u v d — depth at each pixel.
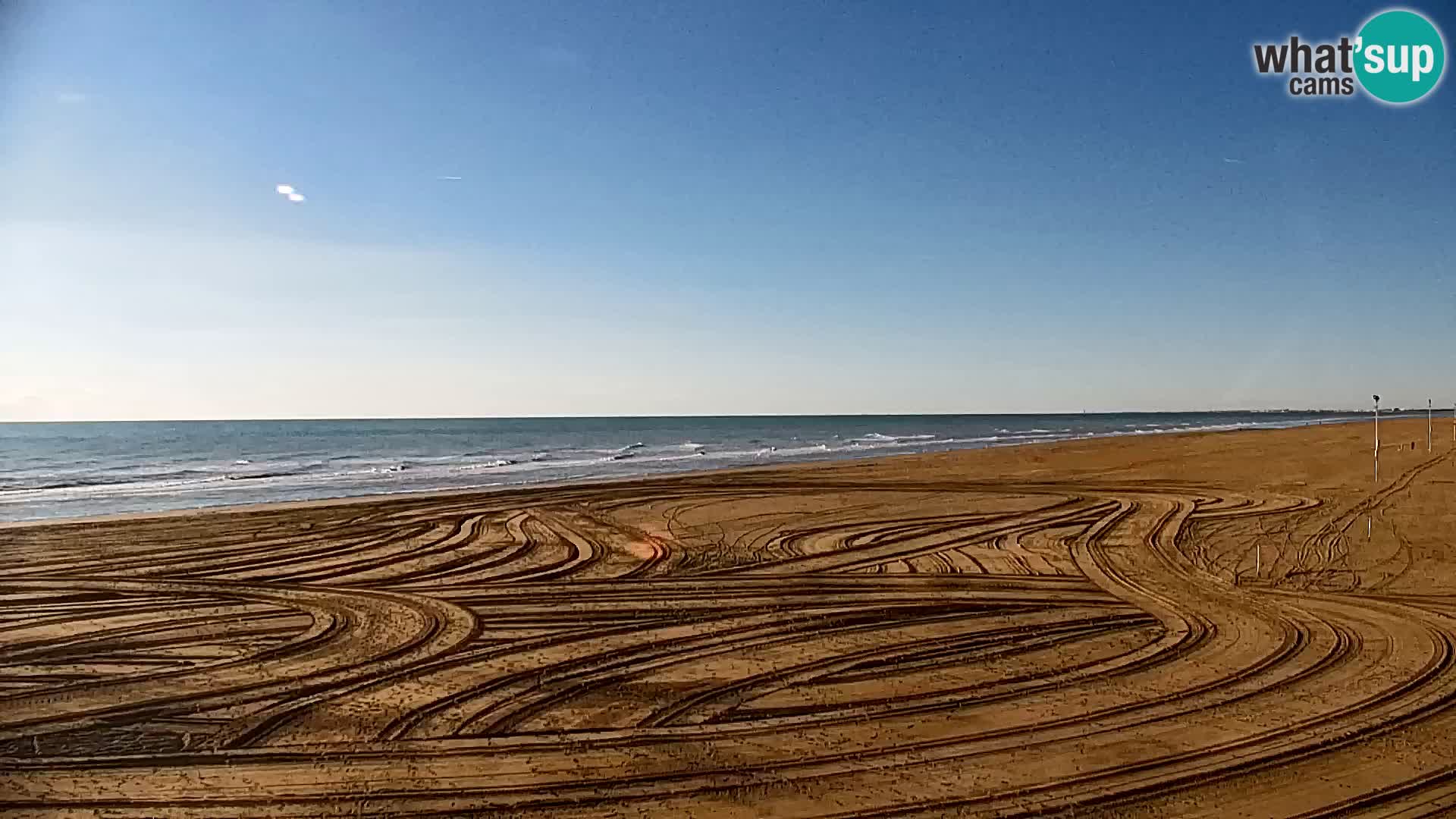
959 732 7.57
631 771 6.84
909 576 14.34
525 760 7.07
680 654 10.05
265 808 6.27
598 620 11.68
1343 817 6.05
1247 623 11.07
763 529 19.02
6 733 7.70
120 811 6.24
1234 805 6.21
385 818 6.13
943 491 25.06
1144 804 6.25
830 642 10.52
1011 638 10.62
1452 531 16.75
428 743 7.44
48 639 10.78
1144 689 8.66
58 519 21.23
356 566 15.20
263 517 20.53
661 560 15.77
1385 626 10.80
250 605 12.49
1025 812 6.15
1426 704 8.10
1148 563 15.01
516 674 9.35
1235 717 7.83
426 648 10.36
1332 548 15.67
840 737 7.49
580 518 20.62
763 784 6.60
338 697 8.64
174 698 8.58
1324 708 8.03
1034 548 16.50
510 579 14.33
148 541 17.50
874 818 6.09
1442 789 6.44
